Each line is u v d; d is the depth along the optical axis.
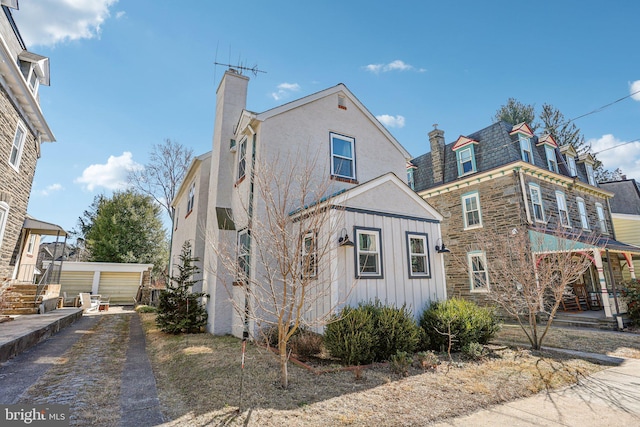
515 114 27.42
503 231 13.84
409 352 6.34
